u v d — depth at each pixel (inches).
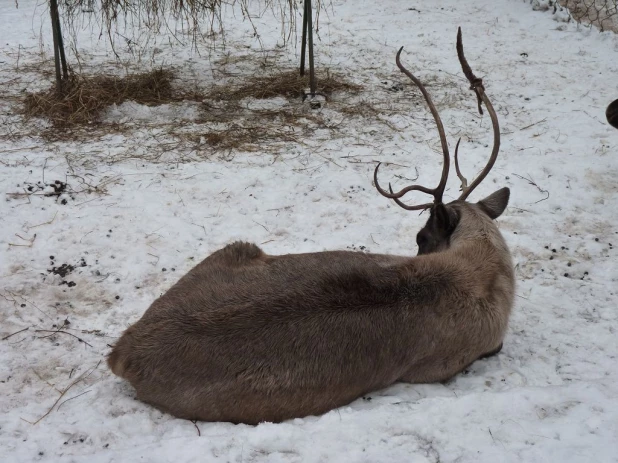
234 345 149.3
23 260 224.7
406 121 336.5
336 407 159.3
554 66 405.1
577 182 285.6
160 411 157.3
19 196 258.5
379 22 483.2
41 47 409.1
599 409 156.6
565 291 219.1
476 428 149.7
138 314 202.1
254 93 361.1
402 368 166.2
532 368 181.5
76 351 183.5
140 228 245.6
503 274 184.1
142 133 315.3
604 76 390.9
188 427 151.5
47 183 268.2
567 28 465.4
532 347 190.7
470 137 322.3
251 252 179.2
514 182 284.7
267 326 151.3
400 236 248.1
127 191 267.6
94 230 242.7
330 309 156.1
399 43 444.1
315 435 146.0
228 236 244.8
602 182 285.9
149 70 388.8
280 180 280.7
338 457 140.6
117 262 227.0
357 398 165.0
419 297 165.2
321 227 252.7
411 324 163.3
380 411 154.5
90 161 287.9
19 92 355.9
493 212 202.5
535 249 242.5
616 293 217.8
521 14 493.4
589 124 335.0
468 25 476.1
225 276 165.3
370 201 269.7
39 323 195.6
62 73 378.9
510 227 256.4
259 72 392.8
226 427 151.1
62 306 204.8
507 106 355.3
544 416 154.9
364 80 383.6
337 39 451.2
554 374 178.9
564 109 351.3
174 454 140.5
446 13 500.4
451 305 168.1
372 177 286.0
